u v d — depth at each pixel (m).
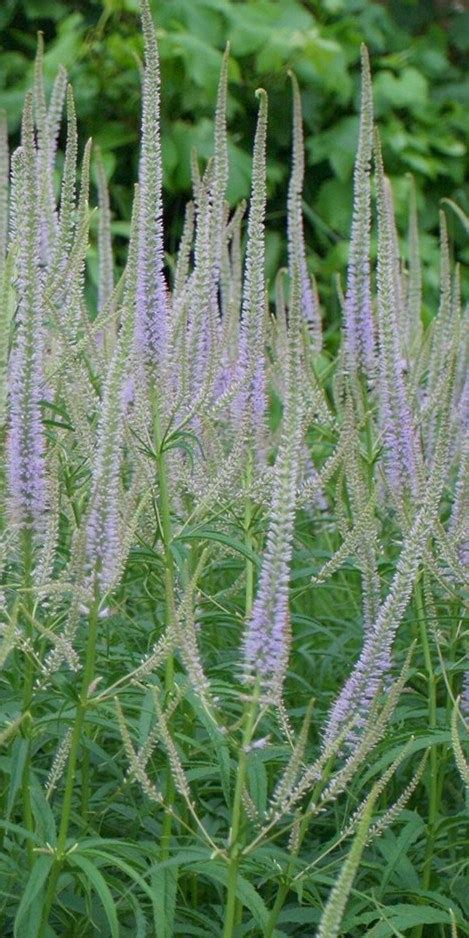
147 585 6.16
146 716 4.66
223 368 6.14
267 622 4.05
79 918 5.05
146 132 4.97
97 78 13.73
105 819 5.56
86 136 13.84
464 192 15.05
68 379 5.56
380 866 4.83
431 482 4.52
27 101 4.42
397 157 14.72
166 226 13.95
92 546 4.37
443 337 7.21
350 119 14.63
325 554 6.03
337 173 14.44
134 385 5.03
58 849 4.36
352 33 15.09
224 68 5.93
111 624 5.84
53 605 4.67
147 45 4.95
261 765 4.71
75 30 14.65
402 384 5.60
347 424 5.33
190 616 4.32
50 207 6.26
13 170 5.05
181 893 5.15
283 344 7.49
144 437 4.98
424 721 5.84
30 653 4.51
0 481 4.88
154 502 5.32
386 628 4.45
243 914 5.32
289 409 3.93
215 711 4.72
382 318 5.62
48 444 5.32
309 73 14.44
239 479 5.79
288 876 4.51
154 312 5.00
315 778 4.29
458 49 16.72
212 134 13.73
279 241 13.94
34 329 4.46
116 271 8.82
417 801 6.01
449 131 15.19
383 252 5.71
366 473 6.26
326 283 13.45
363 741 4.28
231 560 6.15
